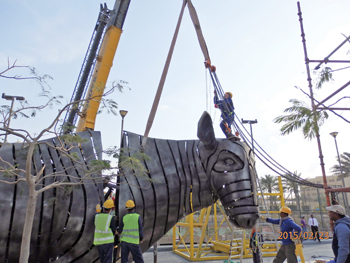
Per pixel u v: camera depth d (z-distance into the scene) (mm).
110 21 11234
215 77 6418
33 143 3963
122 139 5516
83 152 5266
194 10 5941
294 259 5492
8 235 4496
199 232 13516
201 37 6211
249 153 5977
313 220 13547
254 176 5828
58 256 4820
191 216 9289
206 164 5859
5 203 4543
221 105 6453
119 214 4988
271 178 35688
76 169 5051
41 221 4668
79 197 4938
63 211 4793
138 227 4746
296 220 18359
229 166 5625
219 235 12969
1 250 4402
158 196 5414
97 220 4695
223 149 5770
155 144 5859
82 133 5438
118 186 5324
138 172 4957
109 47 10867
